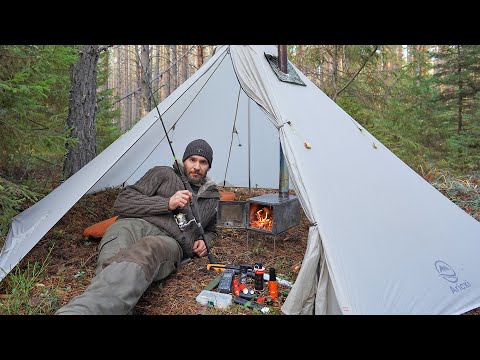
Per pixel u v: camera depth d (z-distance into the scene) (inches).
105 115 282.5
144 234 97.6
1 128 130.3
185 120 173.9
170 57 522.0
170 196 107.2
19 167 177.0
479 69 277.6
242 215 118.3
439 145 299.4
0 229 120.7
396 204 102.3
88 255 114.7
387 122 279.6
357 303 72.0
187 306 86.4
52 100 197.0
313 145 95.6
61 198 112.3
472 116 272.4
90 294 68.1
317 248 78.8
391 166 120.9
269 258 117.9
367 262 80.0
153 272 81.6
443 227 107.3
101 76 323.9
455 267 94.7
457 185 223.5
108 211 157.5
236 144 208.2
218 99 177.0
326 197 85.4
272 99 96.1
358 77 285.1
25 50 127.9
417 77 298.5
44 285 94.0
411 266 86.5
